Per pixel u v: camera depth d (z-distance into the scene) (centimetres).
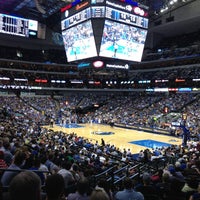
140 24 2605
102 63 2459
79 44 2564
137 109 4534
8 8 4556
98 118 4534
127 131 3562
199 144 1683
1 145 787
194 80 4159
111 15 2380
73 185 477
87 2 2394
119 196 407
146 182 531
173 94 4575
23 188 153
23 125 2542
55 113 4681
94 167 931
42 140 1606
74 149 1474
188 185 489
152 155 1584
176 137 3062
